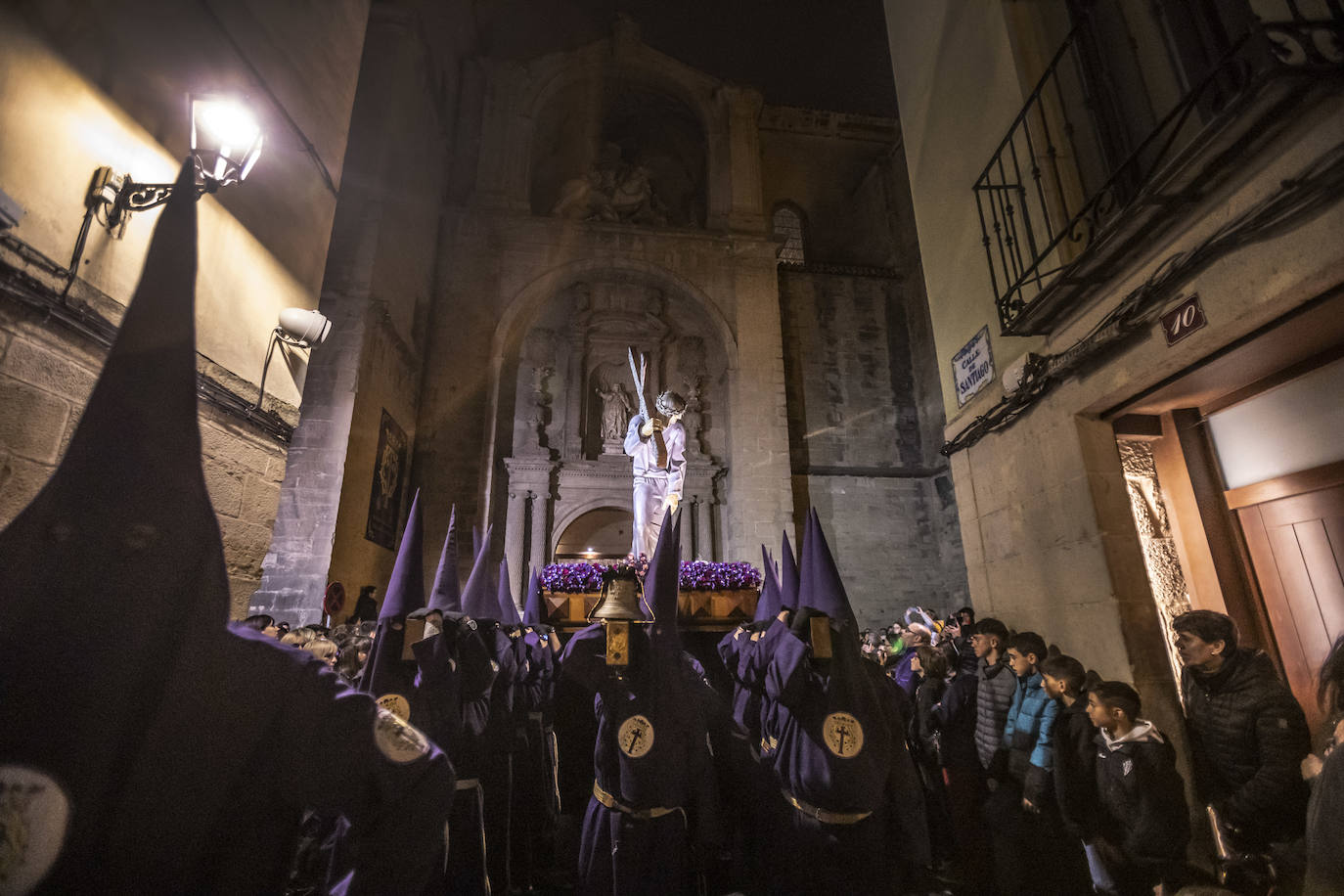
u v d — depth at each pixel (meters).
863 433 16.67
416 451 13.72
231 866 0.91
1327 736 1.83
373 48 11.98
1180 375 3.81
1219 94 3.79
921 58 6.89
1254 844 2.58
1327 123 2.66
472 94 16.53
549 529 14.02
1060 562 4.53
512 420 14.59
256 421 4.33
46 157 2.82
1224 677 2.85
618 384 15.39
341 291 10.48
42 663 0.83
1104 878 3.04
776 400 15.47
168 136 3.54
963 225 5.95
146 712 0.88
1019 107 5.09
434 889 2.57
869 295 17.80
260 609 8.80
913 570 15.76
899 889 2.85
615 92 17.98
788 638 2.87
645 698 2.88
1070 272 3.98
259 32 4.50
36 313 2.77
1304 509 3.75
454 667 2.79
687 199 18.34
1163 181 3.19
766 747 3.27
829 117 19.72
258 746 0.97
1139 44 4.59
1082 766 2.96
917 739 4.36
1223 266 3.23
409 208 12.87
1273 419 3.91
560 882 4.00
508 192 15.73
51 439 2.84
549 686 4.63
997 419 5.23
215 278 4.01
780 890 2.91
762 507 14.66
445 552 3.16
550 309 15.78
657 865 2.74
